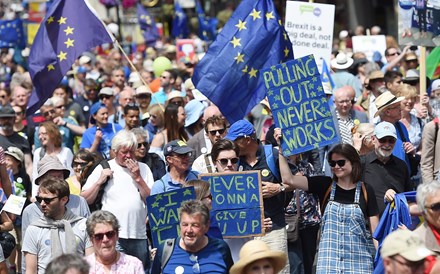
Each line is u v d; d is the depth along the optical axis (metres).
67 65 27.17
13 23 52.09
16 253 25.09
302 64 21.11
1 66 49.84
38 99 27.34
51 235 19.70
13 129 28.86
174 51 47.12
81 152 22.84
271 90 21.22
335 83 33.53
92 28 27.33
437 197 16.81
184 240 17.44
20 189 25.50
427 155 22.58
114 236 17.72
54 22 27.27
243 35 24.38
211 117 22.97
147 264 21.73
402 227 18.56
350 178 19.95
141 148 23.17
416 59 34.88
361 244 19.88
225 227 20.28
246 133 20.78
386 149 21.30
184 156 20.97
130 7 62.78
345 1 64.62
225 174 20.30
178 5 61.34
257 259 15.95
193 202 17.48
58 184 19.77
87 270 14.77
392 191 19.53
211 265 17.53
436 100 26.36
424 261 14.05
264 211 20.81
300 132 21.06
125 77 43.16
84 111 34.19
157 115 27.84
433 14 25.16
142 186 21.55
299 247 21.75
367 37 40.59
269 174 20.94
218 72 24.31
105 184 21.50
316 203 21.80
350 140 25.78
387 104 23.95
